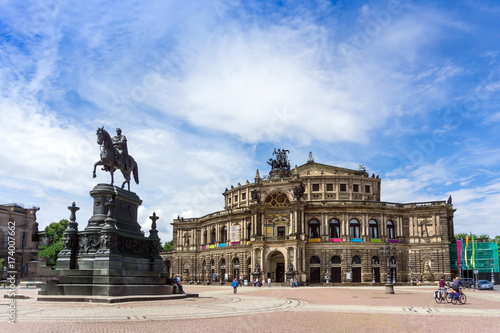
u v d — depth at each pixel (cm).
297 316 3225
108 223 4356
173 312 3200
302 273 11100
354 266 11419
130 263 4562
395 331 2505
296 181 11669
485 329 2589
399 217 11969
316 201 11825
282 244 11238
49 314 2875
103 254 4219
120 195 4728
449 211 12238
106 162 4759
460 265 11469
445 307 4094
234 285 6656
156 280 4709
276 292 7088
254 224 11712
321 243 11488
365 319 3067
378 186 13512
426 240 11719
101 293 3988
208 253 13538
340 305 4278
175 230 14500
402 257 11744
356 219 11775
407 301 4919
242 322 2788
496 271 11331
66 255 4372
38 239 4253
